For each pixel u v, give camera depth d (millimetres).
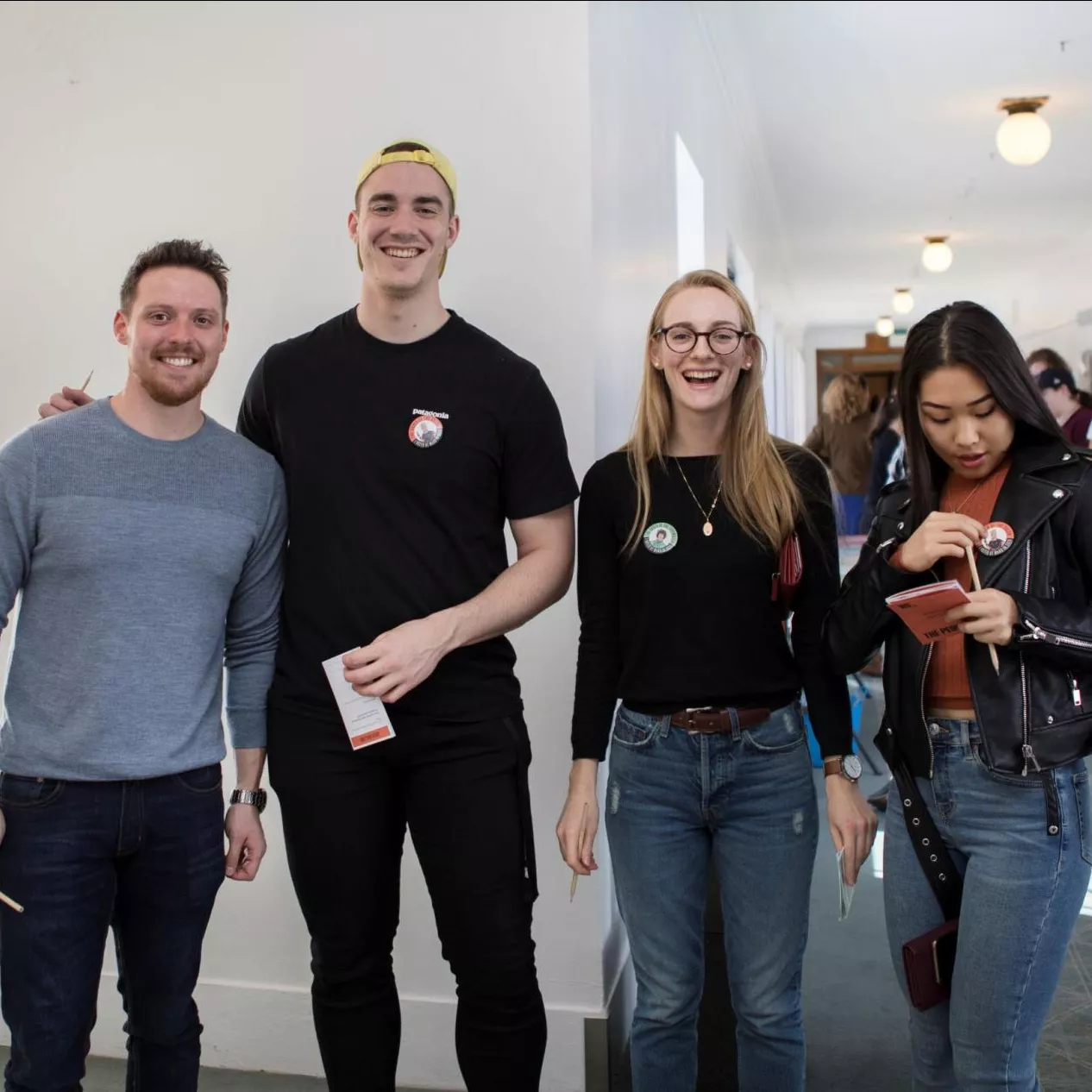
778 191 7879
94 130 2566
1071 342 7051
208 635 1704
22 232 2602
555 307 2381
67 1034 1602
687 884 1756
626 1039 2637
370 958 1815
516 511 1833
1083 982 2709
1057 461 1482
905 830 1598
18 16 2586
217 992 2555
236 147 2510
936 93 5629
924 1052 1603
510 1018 1757
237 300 2520
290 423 1813
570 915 2389
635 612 1769
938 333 1505
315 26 2471
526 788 1818
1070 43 4988
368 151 2457
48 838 1580
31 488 1605
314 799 1754
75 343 2588
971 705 1522
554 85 2371
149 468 1663
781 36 4918
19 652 1631
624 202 2807
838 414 6012
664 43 3654
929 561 1504
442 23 2412
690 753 1719
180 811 1655
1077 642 1396
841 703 1751
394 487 1753
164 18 2527
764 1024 1719
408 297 1778
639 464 1788
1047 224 7766
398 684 1649
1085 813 1476
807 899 1750
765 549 1723
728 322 1725
